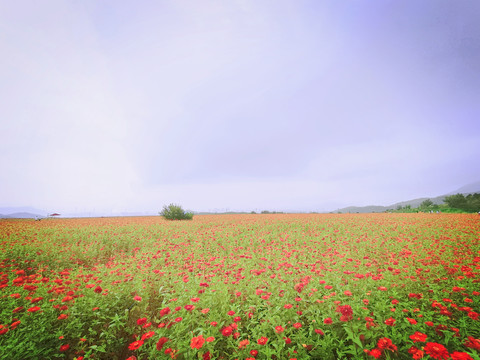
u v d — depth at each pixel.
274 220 18.25
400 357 2.66
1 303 3.36
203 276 4.93
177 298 3.84
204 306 3.54
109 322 3.51
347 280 4.38
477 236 8.06
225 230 12.65
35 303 3.47
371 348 2.62
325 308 3.36
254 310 3.55
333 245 8.18
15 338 2.75
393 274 4.39
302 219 18.59
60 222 17.73
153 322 3.81
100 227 13.70
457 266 4.57
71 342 3.15
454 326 3.00
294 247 7.93
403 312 3.21
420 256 6.00
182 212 22.42
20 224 14.82
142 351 3.01
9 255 6.91
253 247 8.60
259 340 2.64
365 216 20.44
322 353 2.65
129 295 4.08
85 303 3.54
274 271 5.47
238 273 4.91
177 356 2.70
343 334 2.95
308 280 4.23
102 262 7.82
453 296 3.67
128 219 23.08
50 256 7.31
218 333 3.08
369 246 7.80
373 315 3.14
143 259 6.58
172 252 7.60
